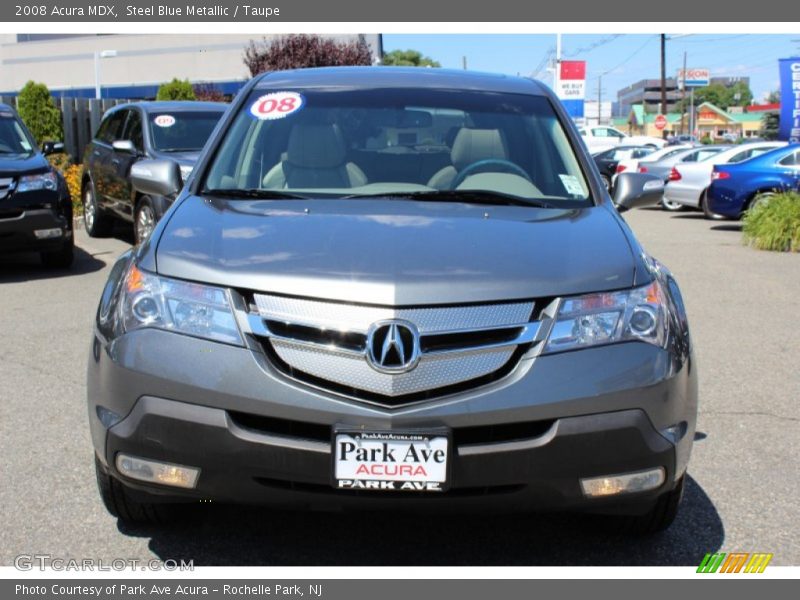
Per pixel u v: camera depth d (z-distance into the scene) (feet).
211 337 9.83
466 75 16.25
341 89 15.28
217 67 135.33
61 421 16.06
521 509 9.84
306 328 9.66
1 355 20.49
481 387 9.55
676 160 70.33
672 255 40.57
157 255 10.66
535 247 10.77
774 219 42.83
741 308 28.09
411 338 9.51
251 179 13.57
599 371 9.77
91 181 40.19
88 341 21.88
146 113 36.01
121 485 11.03
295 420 9.46
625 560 11.35
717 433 16.22
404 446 9.34
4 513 12.33
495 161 13.92
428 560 11.27
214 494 9.87
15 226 29.91
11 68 149.38
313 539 11.79
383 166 13.73
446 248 10.52
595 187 13.58
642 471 9.91
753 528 12.32
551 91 16.08
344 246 10.49
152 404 9.77
